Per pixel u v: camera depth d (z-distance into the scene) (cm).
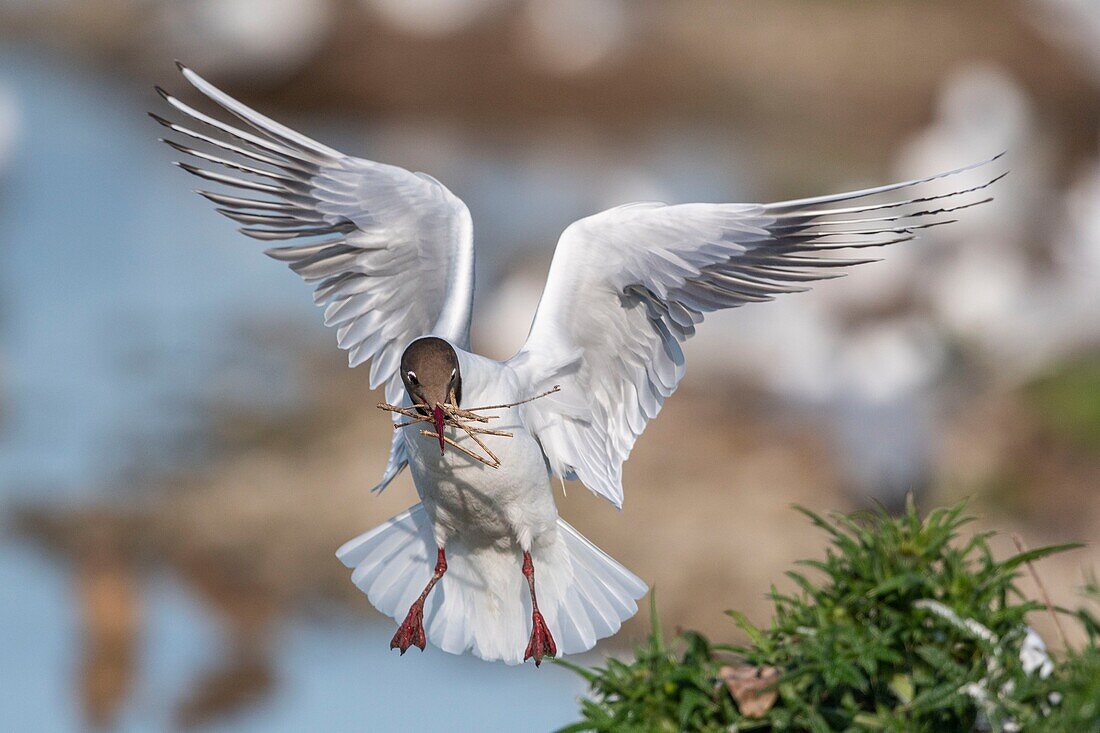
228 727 1098
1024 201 2012
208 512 1409
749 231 655
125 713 1127
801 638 491
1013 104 2214
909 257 1634
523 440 629
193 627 1272
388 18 2847
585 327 675
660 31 3038
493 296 1839
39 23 3136
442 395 585
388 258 677
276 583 1330
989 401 1622
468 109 2881
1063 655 525
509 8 2984
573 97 2862
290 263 673
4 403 1616
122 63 3002
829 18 3094
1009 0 3091
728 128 2864
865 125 2853
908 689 472
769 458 1467
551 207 2320
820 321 1530
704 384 1616
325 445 1508
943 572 491
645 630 1241
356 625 1284
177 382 1661
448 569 671
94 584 1320
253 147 654
